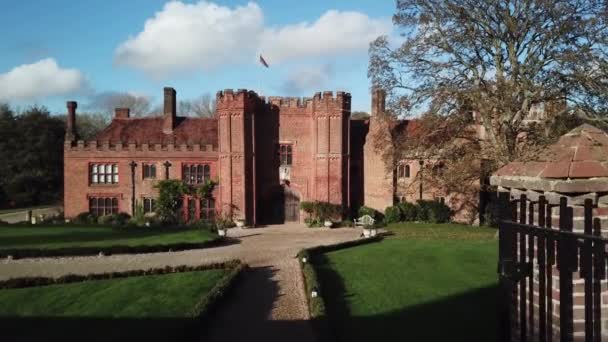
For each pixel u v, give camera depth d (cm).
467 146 2873
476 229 3519
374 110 4284
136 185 4212
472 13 2631
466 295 1548
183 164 4209
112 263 2256
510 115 2517
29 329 1298
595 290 354
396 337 1187
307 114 4247
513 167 471
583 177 399
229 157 3978
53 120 6081
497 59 2700
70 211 4194
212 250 2659
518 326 454
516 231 439
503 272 454
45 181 5941
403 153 3011
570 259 370
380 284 1723
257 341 1190
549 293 400
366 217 3628
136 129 4522
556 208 410
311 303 1414
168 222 3906
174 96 4522
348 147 4172
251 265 2181
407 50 2773
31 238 2908
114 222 3919
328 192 4100
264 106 4203
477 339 1151
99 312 1415
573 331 391
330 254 2400
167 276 1839
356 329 1252
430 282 1739
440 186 3150
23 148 5897
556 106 2578
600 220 394
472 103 2650
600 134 425
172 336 1174
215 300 1467
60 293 1622
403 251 2427
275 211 4281
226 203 4000
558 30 2386
